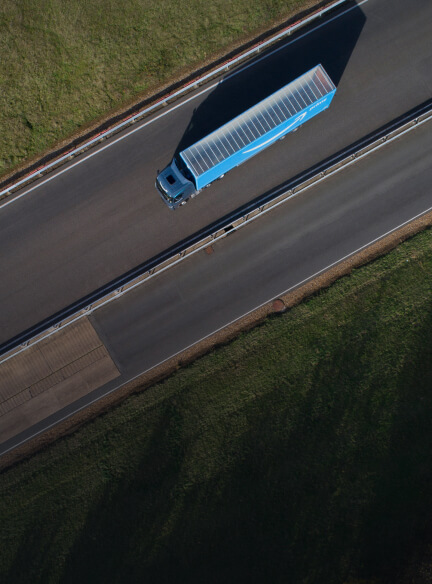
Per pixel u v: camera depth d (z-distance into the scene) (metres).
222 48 28.33
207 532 25.45
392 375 26.23
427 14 27.98
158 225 28.17
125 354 27.81
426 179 27.55
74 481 26.66
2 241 28.20
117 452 26.73
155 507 25.92
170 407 26.95
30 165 28.42
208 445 26.39
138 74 28.36
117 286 28.22
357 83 28.06
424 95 27.83
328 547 24.77
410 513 24.62
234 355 27.17
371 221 27.62
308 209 27.86
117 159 28.33
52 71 28.34
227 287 27.92
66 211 28.31
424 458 25.28
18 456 27.42
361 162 27.73
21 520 26.50
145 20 28.25
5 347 28.06
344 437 25.86
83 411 27.52
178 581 24.92
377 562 24.16
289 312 27.33
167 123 28.28
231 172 28.00
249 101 28.23
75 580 25.44
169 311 27.95
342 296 27.22
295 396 26.48
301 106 25.03
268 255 27.94
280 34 27.92
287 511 25.38
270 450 26.03
